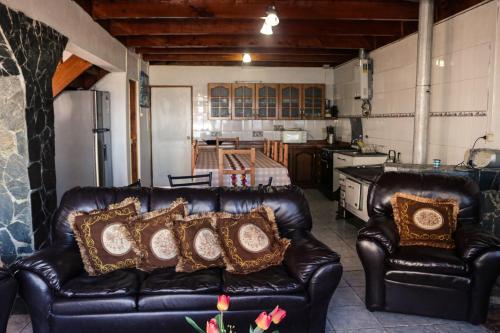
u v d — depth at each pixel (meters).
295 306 2.42
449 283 2.72
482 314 2.70
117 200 2.91
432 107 4.52
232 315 2.40
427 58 4.10
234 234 2.74
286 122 8.18
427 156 4.38
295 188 3.13
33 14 2.95
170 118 8.02
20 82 2.84
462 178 3.27
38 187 3.10
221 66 7.98
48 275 2.35
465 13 3.92
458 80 4.05
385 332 2.65
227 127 8.11
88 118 5.12
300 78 8.10
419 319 2.82
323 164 7.13
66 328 2.34
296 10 4.19
